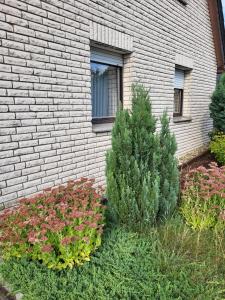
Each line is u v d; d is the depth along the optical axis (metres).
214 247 2.65
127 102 5.26
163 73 6.25
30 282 2.04
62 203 2.51
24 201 2.63
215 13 8.83
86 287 2.08
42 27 3.37
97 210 2.59
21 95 3.21
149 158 2.94
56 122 3.71
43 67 3.44
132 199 2.83
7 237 2.22
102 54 4.70
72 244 2.21
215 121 8.13
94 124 4.81
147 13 5.39
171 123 6.86
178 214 3.29
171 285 2.08
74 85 3.92
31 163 3.42
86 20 3.99
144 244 2.63
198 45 8.25
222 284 2.17
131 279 2.15
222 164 6.95
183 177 4.04
